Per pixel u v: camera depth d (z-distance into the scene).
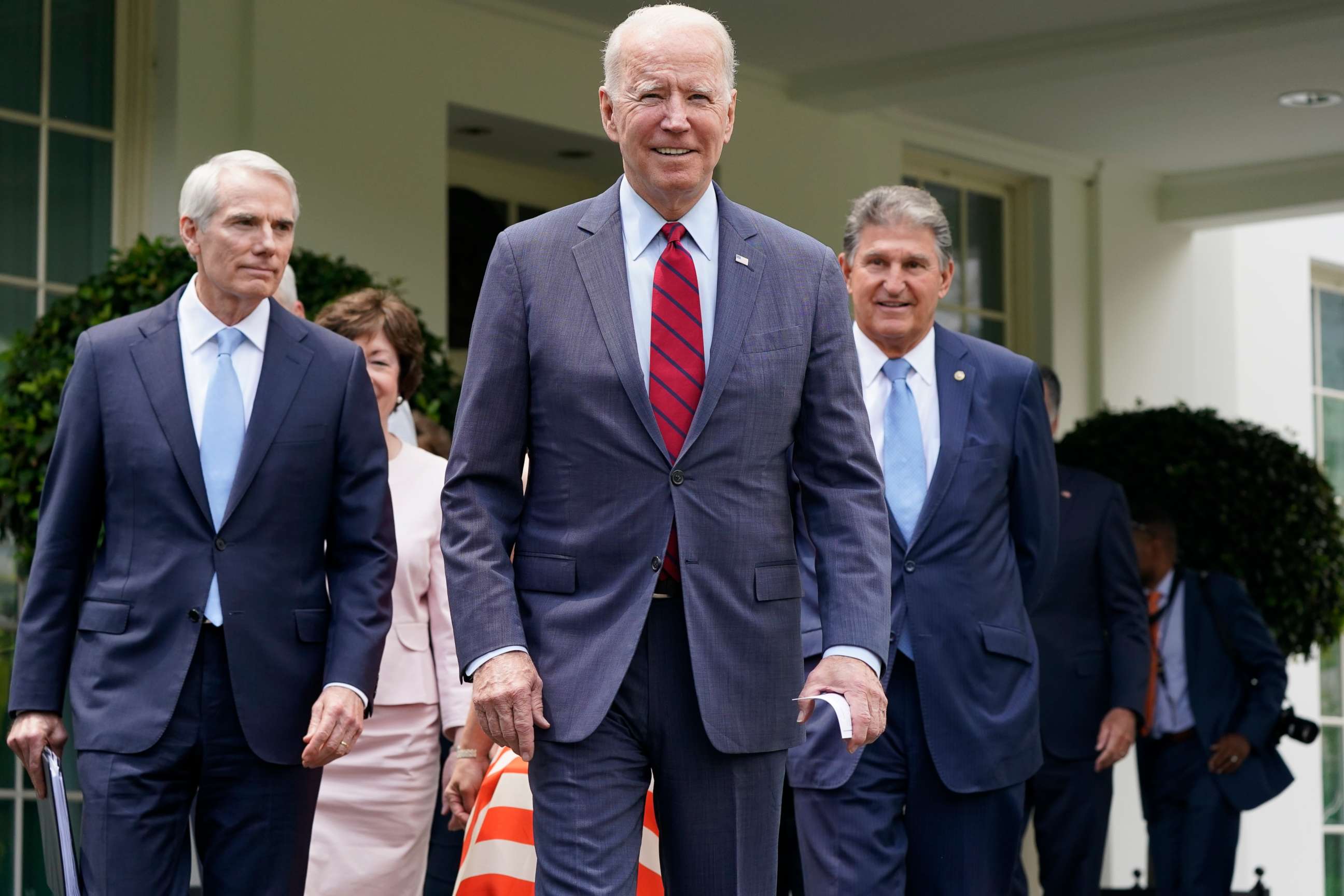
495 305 4.11
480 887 5.32
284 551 4.82
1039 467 6.11
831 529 4.19
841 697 4.00
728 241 4.18
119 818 4.61
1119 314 14.36
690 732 4.02
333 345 5.00
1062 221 14.02
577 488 4.04
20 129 9.01
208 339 4.89
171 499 4.74
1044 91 12.22
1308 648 12.18
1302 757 16.58
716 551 4.01
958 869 5.79
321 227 9.56
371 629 4.86
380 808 5.90
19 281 9.00
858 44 11.19
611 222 4.17
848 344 4.26
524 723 3.91
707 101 4.06
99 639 4.72
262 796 4.75
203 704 4.69
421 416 8.04
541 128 10.70
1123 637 8.41
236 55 9.45
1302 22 10.24
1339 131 13.26
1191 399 15.07
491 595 4.00
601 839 3.95
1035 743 5.95
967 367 6.08
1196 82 11.98
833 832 5.73
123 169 9.30
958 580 5.85
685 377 4.07
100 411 4.81
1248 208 14.38
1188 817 9.83
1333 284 17.31
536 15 10.53
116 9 9.30
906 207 5.99
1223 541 11.73
